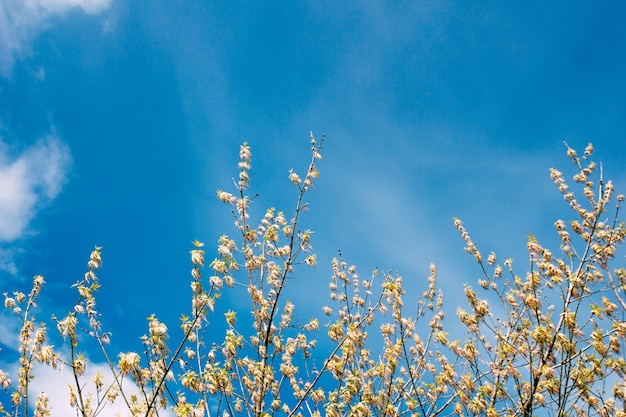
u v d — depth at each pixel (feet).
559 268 25.29
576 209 28.84
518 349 23.25
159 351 20.44
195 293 20.35
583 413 21.86
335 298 31.07
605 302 23.82
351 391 25.22
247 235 27.81
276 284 27.58
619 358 20.95
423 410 23.45
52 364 19.45
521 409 21.67
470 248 26.73
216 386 21.85
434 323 28.99
